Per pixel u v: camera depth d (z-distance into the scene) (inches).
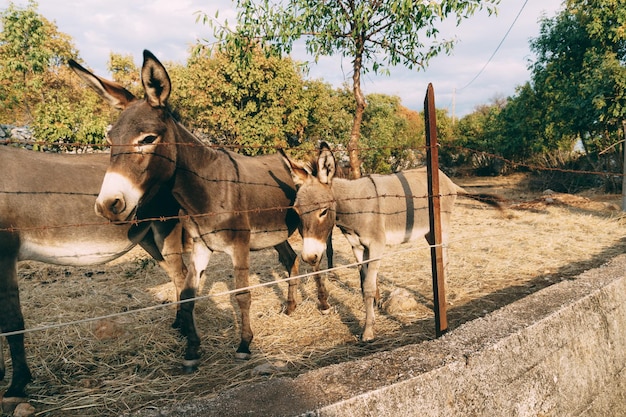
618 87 384.2
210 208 114.7
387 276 196.7
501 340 74.2
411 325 136.5
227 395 56.8
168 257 136.9
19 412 87.1
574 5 474.3
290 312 151.5
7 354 116.2
